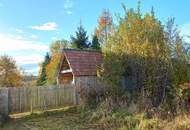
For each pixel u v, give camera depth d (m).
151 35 16.80
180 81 15.91
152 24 16.92
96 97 17.53
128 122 11.56
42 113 15.80
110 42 17.92
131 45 17.20
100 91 18.44
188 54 16.16
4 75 36.81
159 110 12.73
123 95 16.44
